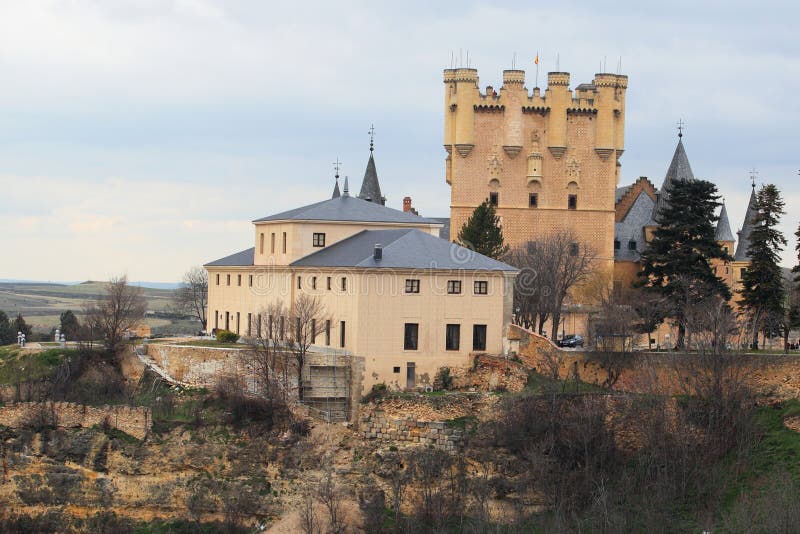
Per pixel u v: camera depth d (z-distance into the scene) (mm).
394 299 113750
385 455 107125
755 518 92812
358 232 134500
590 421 105438
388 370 113375
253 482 108250
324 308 120375
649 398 107375
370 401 110438
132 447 111562
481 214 162250
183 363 123062
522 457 104500
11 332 195875
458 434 106375
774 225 138250
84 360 126188
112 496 110938
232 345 127000
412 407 108125
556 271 155250
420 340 114500
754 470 101500
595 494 100438
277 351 116750
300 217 132500
